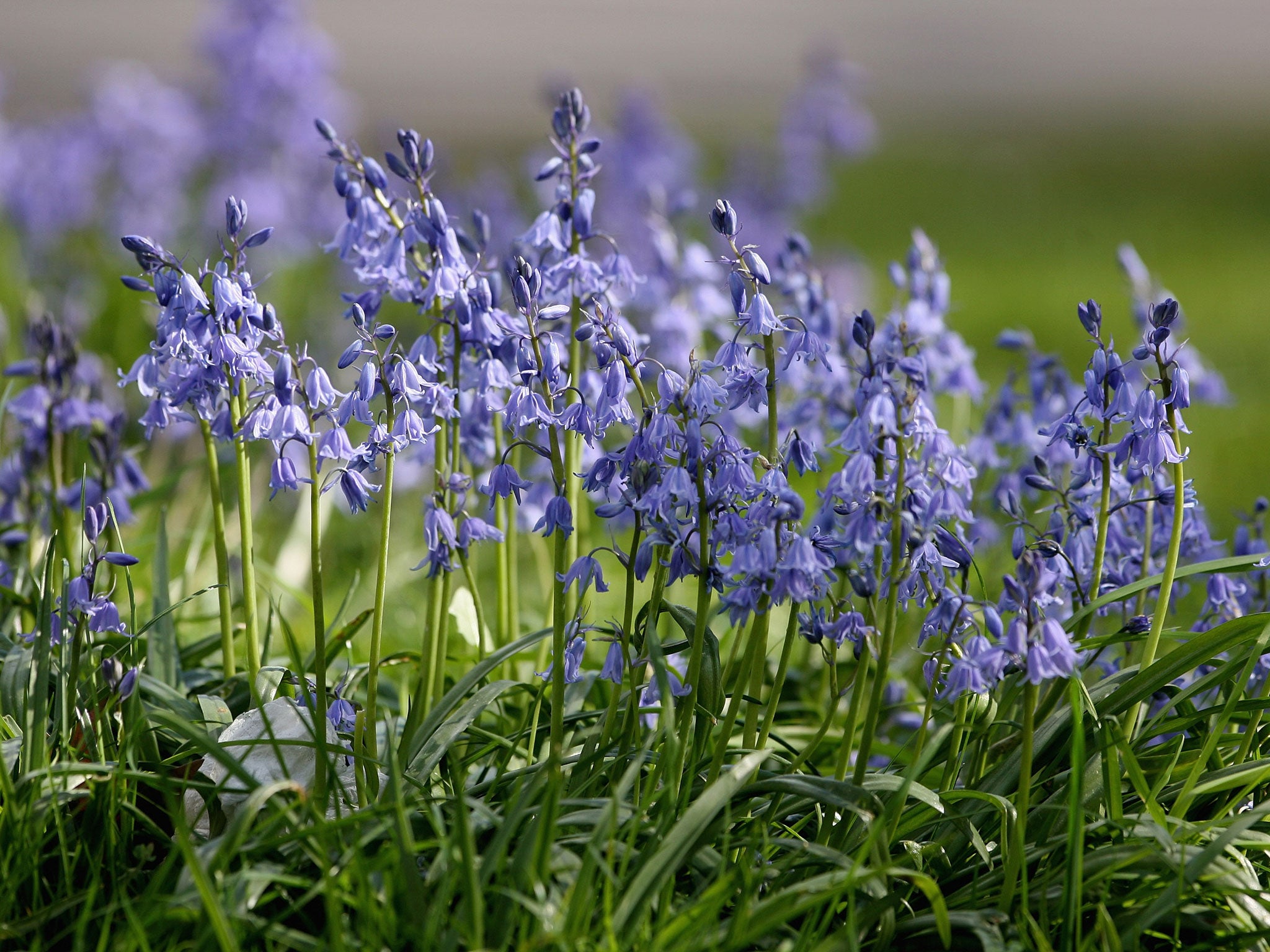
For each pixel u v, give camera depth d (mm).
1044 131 40469
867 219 24250
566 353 4672
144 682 4023
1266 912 3541
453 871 3346
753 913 3340
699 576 3660
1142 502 4262
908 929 3539
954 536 3881
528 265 3768
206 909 3045
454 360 4105
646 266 7750
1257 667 4336
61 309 9828
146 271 3807
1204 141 36969
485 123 36156
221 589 4371
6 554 5488
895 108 46531
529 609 7504
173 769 4086
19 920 3482
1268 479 10055
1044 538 4016
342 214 11352
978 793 3650
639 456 3594
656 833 3449
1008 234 22906
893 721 5312
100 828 3719
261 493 7797
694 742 3869
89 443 5059
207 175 11812
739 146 12188
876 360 3736
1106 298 17422
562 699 3830
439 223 3980
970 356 5895
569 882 3457
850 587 4520
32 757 3779
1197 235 22844
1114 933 3303
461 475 4020
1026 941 3393
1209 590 4418
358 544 7930
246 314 3811
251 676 4230
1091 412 4012
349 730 3951
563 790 3812
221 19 11406
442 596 4121
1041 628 3404
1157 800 3828
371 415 3779
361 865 3258
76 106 26656
